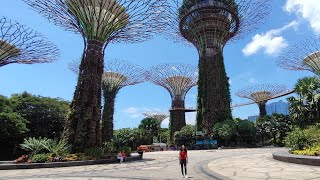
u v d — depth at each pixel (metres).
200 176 13.38
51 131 47.72
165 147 53.59
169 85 65.50
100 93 27.81
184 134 53.88
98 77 27.66
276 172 13.70
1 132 38.50
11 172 16.73
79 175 14.74
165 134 82.38
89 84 26.86
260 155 25.05
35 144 22.73
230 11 48.47
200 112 53.41
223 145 47.91
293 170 14.13
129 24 27.69
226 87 54.12
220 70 54.09
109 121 52.12
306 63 43.94
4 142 40.75
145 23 27.69
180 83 64.94
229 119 51.38
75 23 28.09
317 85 32.47
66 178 13.48
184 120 64.75
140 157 26.64
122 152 23.98
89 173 15.61
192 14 51.84
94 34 27.97
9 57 29.11
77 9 26.59
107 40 28.86
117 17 27.66
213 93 52.94
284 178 11.86
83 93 26.56
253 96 75.31
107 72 53.53
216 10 50.62
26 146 22.61
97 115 26.81
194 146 47.75
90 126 25.78
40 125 46.88
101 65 28.14
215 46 53.94
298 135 21.39
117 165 20.59
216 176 13.17
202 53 54.66
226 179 12.20
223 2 51.44
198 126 52.97
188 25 52.66
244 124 48.88
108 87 53.53
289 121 52.84
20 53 28.69
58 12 27.02
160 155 31.47
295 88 33.97
